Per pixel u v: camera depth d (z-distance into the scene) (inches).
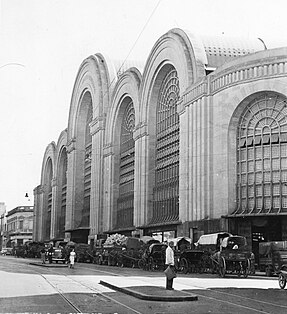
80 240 2728.8
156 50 1889.8
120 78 2285.9
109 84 2477.9
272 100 1362.0
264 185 1358.3
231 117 1417.3
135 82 2105.1
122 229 2129.7
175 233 1670.8
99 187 2416.3
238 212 1376.7
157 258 1295.5
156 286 733.9
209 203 1445.6
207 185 1456.7
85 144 2866.6
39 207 3934.5
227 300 581.9
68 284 816.3
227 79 1427.2
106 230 2314.2
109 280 896.3
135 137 2039.9
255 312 475.5
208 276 1058.7
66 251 1910.7
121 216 2258.9
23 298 602.9
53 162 3513.8
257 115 1395.2
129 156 2226.9
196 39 1664.6
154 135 1967.3
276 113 1359.5
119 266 1574.8
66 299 589.9
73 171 2832.2
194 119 1537.9
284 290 716.0
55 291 690.2
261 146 1378.0
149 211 1923.0
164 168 1866.4
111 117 2372.0
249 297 617.3
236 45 1828.2
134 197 2021.4
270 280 941.8
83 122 2878.9
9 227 5014.8
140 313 466.9
